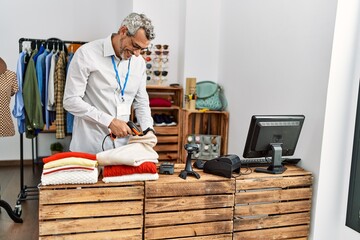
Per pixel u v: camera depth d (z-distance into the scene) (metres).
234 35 3.35
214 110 3.54
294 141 2.11
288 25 2.45
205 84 3.63
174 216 1.77
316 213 2.11
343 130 2.12
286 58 2.47
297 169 2.18
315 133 2.14
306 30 2.25
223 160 1.88
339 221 2.19
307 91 2.23
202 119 3.74
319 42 2.12
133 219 1.70
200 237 1.83
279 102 2.56
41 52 3.35
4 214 3.13
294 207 2.06
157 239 1.75
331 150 2.11
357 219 2.08
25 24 4.58
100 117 1.82
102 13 4.84
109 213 1.66
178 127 3.73
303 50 2.28
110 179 1.64
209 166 1.93
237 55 3.28
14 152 4.77
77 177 1.58
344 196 2.18
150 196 1.71
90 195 1.62
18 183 3.99
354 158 2.12
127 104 2.06
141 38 1.74
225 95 3.57
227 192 1.86
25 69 3.19
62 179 1.57
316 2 2.15
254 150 2.01
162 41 3.93
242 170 2.07
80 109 1.84
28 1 4.55
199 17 3.69
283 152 2.12
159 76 3.90
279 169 2.06
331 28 2.03
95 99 1.99
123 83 2.00
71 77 1.89
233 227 1.91
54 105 3.29
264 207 1.97
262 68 2.81
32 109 3.16
